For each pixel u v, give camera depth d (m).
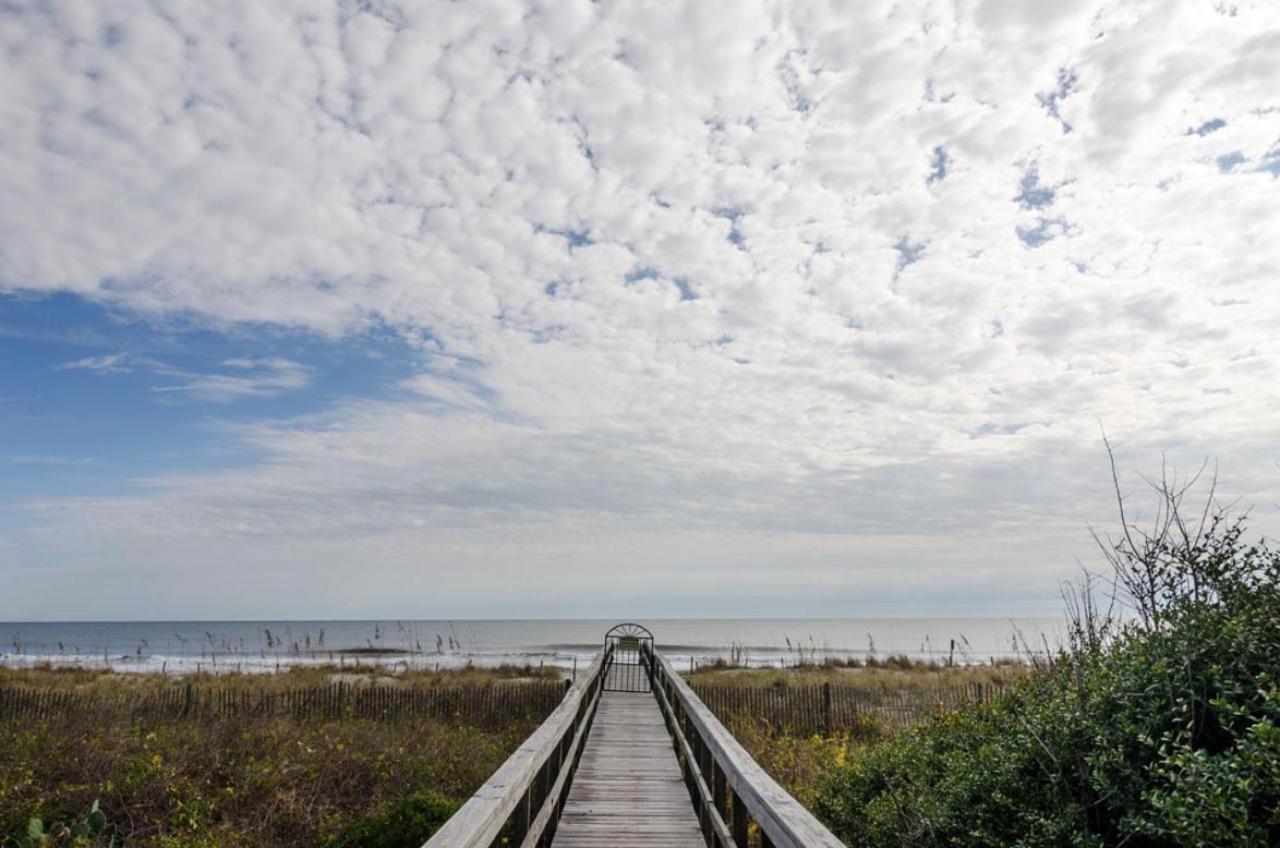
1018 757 4.88
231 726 13.00
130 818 9.26
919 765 6.30
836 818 7.41
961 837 5.08
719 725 5.69
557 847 5.84
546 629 153.38
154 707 17.42
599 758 9.13
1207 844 3.25
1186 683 4.05
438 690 19.23
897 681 23.72
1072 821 4.21
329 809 10.25
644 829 6.32
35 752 11.11
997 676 18.45
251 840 9.11
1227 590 4.47
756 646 79.62
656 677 14.93
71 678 28.52
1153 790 3.71
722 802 5.54
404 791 11.06
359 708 18.22
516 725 17.25
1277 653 3.95
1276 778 3.13
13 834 8.80
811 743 13.21
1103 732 4.28
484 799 3.22
